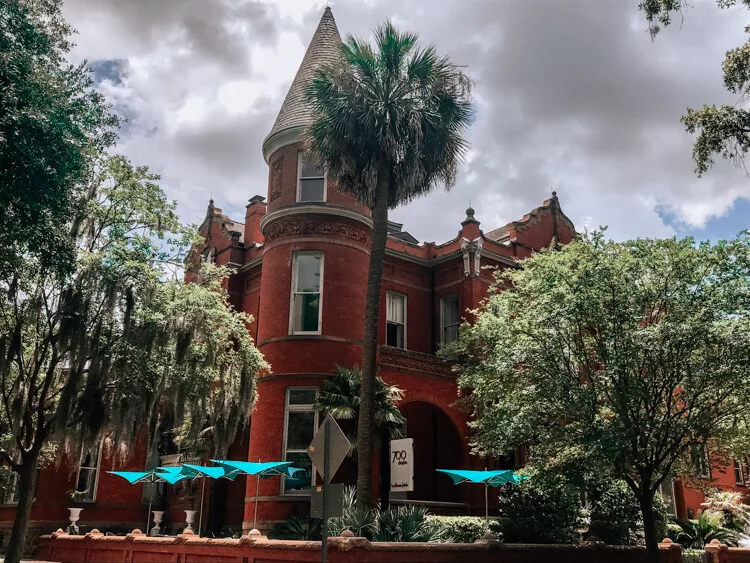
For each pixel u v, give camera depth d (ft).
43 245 44.68
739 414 57.36
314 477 72.54
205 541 57.57
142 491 96.27
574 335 60.34
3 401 59.77
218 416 69.92
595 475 56.80
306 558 48.75
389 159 66.18
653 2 52.65
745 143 55.31
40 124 39.73
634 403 56.29
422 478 89.45
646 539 56.80
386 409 68.18
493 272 89.86
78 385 55.01
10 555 53.36
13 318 57.62
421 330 97.96
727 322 53.88
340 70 66.64
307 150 71.41
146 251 62.34
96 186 58.80
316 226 81.25
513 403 61.82
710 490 70.69
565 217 112.06
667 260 57.77
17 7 41.34
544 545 59.57
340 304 79.36
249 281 98.99
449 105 68.23
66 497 89.30
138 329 58.75
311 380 76.02
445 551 52.16
